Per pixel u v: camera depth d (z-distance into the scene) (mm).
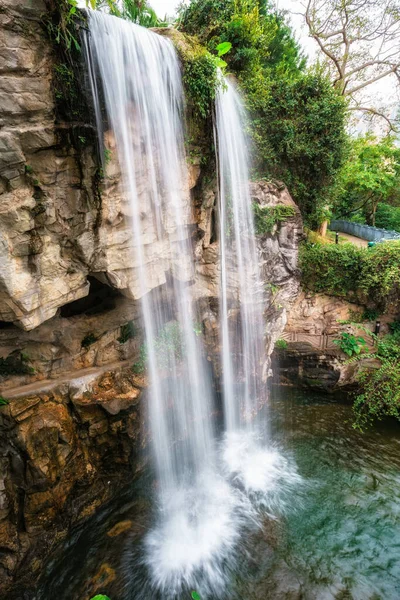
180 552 7223
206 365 10055
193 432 9719
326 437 10914
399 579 6758
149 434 8555
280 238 11188
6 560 6102
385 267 12234
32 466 6430
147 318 8820
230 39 10469
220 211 9242
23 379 7262
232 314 10133
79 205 6109
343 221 22906
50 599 6285
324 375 12875
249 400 10992
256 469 9609
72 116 5566
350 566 7031
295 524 7980
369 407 11617
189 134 7859
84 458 7477
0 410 6523
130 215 6902
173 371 8922
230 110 9336
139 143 6703
